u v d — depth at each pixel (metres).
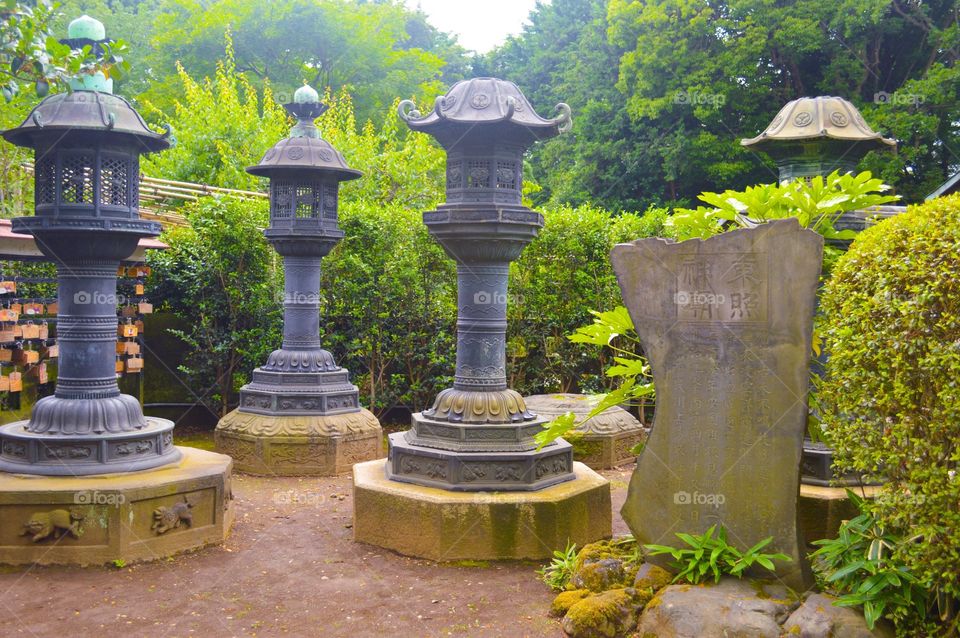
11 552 4.45
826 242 4.79
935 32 14.87
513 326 9.69
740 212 4.87
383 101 20.80
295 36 19.14
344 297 9.25
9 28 4.02
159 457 5.00
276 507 6.02
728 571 3.71
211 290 8.99
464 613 3.93
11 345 6.39
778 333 3.72
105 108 4.77
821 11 15.09
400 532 4.85
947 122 14.65
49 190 4.75
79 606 3.94
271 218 7.30
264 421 7.18
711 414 3.82
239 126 13.49
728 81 15.93
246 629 3.72
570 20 24.78
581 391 9.91
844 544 3.51
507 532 4.70
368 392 9.54
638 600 3.66
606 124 18.52
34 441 4.66
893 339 3.17
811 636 3.19
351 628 3.75
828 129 4.88
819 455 4.44
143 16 20.73
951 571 3.09
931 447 3.08
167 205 10.66
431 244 9.37
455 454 4.86
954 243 3.05
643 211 17.67
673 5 16.55
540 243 9.50
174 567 4.56
